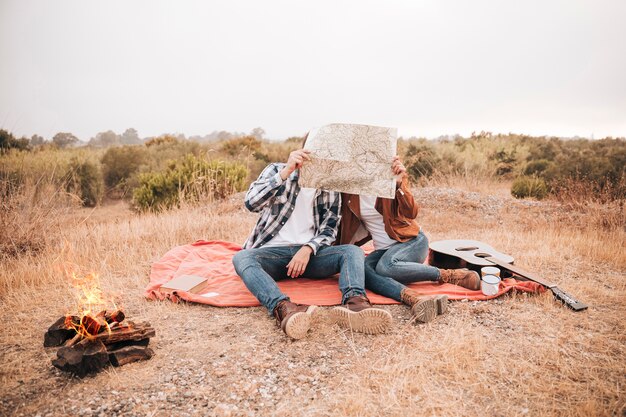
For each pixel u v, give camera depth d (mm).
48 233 4938
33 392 2107
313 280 3705
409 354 2477
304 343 2629
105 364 2275
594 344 2605
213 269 3971
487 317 2992
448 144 16812
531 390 2139
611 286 3686
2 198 4945
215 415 1956
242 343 2627
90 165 12609
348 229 3590
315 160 2988
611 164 10828
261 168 16062
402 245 3475
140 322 2555
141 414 1957
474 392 2133
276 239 3363
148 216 7250
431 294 3350
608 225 5918
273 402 2061
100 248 4648
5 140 9930
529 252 4684
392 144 2975
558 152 16203
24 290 3469
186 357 2459
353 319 2688
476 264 3656
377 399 2074
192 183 8828
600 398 2070
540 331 2777
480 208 7547
